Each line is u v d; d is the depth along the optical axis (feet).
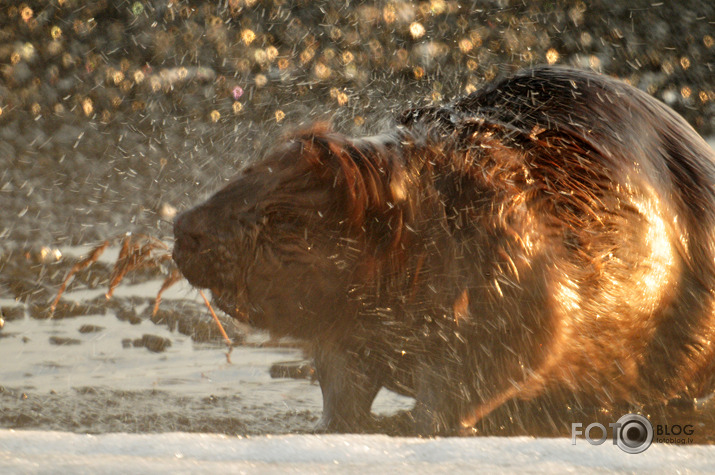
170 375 32.24
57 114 79.51
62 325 38.01
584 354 26.94
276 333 26.32
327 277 25.36
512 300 25.29
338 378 27.45
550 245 25.70
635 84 88.89
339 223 25.14
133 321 38.70
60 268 46.37
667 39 93.45
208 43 90.99
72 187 61.98
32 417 27.53
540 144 27.68
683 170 30.37
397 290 25.77
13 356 33.88
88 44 91.71
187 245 24.89
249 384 31.53
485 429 27.71
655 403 29.89
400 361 26.96
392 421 28.53
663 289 28.43
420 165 26.32
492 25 93.25
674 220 29.14
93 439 12.99
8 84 84.28
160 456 12.35
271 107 78.95
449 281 25.44
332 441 13.10
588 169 27.50
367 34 89.66
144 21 94.38
